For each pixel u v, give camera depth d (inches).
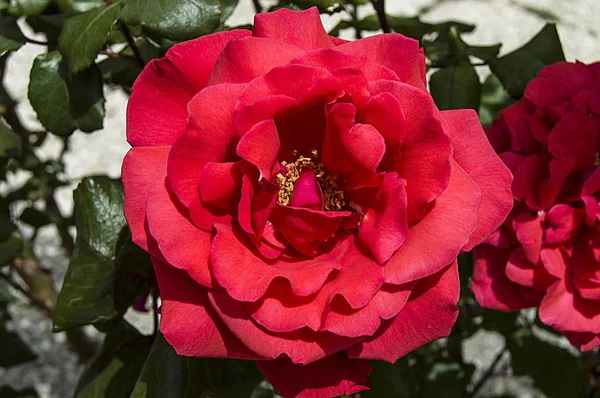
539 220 13.6
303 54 11.5
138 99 11.9
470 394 21.1
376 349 11.8
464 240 11.4
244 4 41.6
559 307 13.5
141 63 15.0
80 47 13.4
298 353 11.4
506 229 13.9
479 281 14.1
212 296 11.4
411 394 16.6
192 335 11.5
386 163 11.9
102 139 41.9
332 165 12.3
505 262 14.1
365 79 11.4
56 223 21.5
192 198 11.6
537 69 15.2
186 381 12.9
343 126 11.6
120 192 14.0
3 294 20.8
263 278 11.5
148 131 12.0
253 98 11.4
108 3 14.2
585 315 13.6
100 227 13.8
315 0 14.3
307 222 11.7
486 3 48.5
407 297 11.6
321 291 11.7
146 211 11.4
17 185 36.6
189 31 13.0
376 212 12.0
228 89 11.4
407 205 11.6
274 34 11.9
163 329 11.5
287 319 11.4
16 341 20.0
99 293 13.7
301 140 12.5
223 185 11.6
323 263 11.7
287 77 11.4
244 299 11.2
